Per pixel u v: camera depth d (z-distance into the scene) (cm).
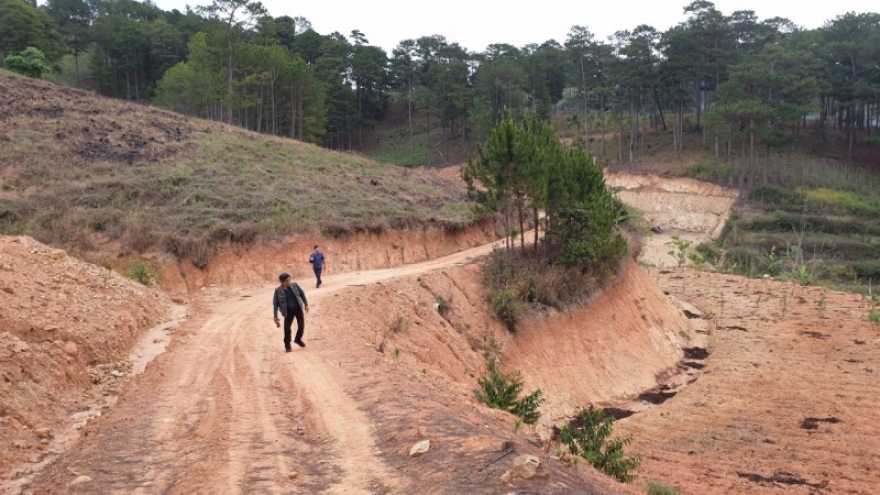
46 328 1168
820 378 2677
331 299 1923
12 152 3212
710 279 4872
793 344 3209
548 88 10100
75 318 1317
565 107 12519
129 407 1005
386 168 5159
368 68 10881
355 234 3153
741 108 7100
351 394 1055
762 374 2778
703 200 7544
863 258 6166
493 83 8700
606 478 912
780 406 2373
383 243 3297
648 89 9294
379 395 1030
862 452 1933
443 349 1948
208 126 4859
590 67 10269
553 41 13475
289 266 2767
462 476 661
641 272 3694
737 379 2738
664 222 7338
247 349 1430
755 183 7756
